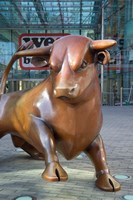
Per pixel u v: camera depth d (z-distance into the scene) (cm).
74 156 342
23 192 361
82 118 315
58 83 271
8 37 2323
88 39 298
